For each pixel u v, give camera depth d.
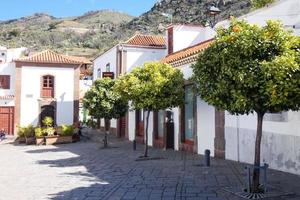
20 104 34.88
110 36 109.94
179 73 17.64
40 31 134.25
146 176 13.02
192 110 19.73
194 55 19.58
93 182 12.44
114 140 29.39
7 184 12.73
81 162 17.88
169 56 26.83
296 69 8.41
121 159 18.09
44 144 29.56
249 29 9.38
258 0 15.05
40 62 35.22
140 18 108.75
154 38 32.66
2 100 35.25
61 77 35.88
